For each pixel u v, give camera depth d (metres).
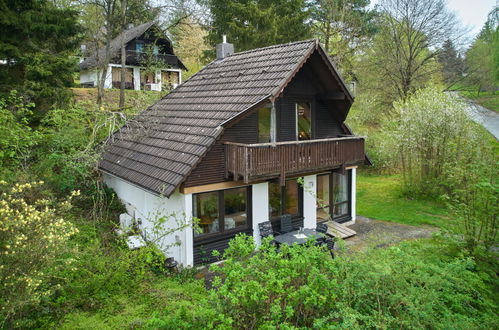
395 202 18.50
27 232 6.25
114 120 15.23
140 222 13.06
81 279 8.18
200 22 28.56
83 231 11.36
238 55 15.67
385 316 5.73
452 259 8.31
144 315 7.39
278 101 13.14
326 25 32.91
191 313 5.79
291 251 6.77
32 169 12.95
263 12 27.00
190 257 11.02
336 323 5.66
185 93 15.61
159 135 13.55
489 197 8.77
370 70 32.81
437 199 17.92
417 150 19.08
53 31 16.55
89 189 14.11
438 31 30.16
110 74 30.03
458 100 19.48
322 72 13.22
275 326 5.41
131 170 12.53
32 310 7.18
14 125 12.62
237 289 5.61
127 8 22.73
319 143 12.61
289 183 13.66
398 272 6.27
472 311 6.99
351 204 15.65
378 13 33.53
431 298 6.01
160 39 33.34
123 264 8.49
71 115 15.47
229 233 11.91
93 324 6.92
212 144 10.91
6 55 15.66
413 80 30.98
